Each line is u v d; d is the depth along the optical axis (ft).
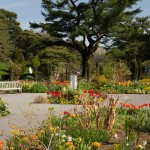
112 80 115.03
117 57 181.47
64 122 34.71
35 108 55.52
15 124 38.24
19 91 95.50
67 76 137.49
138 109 44.42
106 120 30.35
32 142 24.09
